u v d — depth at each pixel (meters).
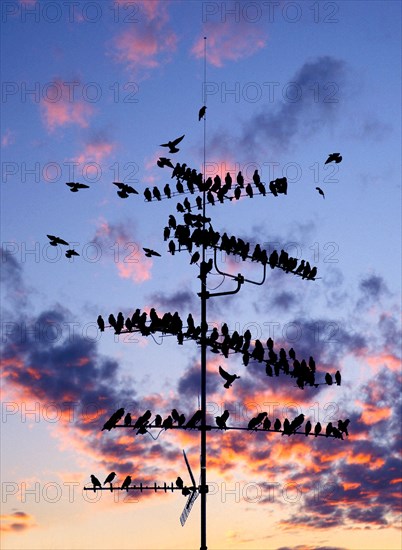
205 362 21.22
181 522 20.44
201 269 21.67
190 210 22.27
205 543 20.42
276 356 22.28
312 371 22.61
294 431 21.56
